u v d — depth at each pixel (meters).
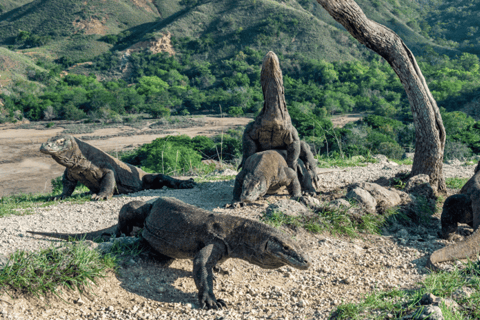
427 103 8.17
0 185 40.72
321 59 155.25
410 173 9.19
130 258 5.16
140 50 166.62
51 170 47.75
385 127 48.59
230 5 190.62
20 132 73.38
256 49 168.00
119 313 4.16
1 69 113.81
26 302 3.99
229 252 4.65
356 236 6.46
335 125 74.50
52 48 172.50
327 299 4.46
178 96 114.25
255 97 107.12
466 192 6.48
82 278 4.39
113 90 102.25
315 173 9.62
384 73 141.62
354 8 7.45
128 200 9.16
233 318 4.02
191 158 33.22
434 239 6.48
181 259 5.50
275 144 8.80
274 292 4.74
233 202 7.57
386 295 4.15
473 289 4.00
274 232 4.45
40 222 7.41
